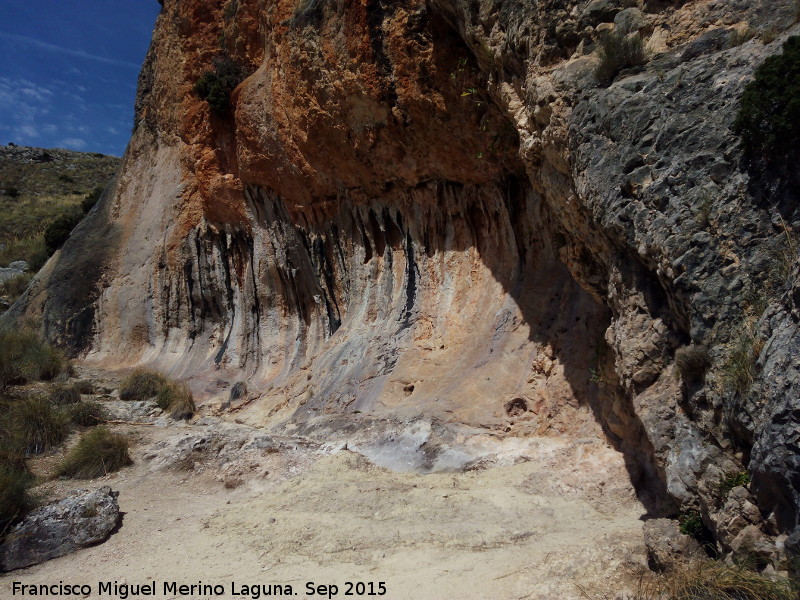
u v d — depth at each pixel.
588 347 8.60
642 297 5.80
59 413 11.12
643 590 4.42
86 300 17.45
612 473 7.02
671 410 5.35
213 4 16.80
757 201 4.71
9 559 6.73
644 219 5.48
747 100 4.71
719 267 4.82
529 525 6.19
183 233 16.64
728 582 3.88
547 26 6.97
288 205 14.02
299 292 14.15
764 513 4.09
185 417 12.54
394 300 12.02
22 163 43.00
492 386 9.37
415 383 10.25
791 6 5.38
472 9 8.31
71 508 7.38
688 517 4.87
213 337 15.83
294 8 13.13
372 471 8.38
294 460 8.92
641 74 6.00
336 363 11.73
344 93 11.54
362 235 12.84
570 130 6.39
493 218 10.90
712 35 5.68
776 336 4.09
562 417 8.34
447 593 4.90
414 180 11.58
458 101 10.18
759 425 4.07
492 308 10.46
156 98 18.62
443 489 7.50
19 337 15.95
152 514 7.82
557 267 9.92
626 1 6.55
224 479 8.78
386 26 10.65
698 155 5.18
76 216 25.66
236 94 15.27
